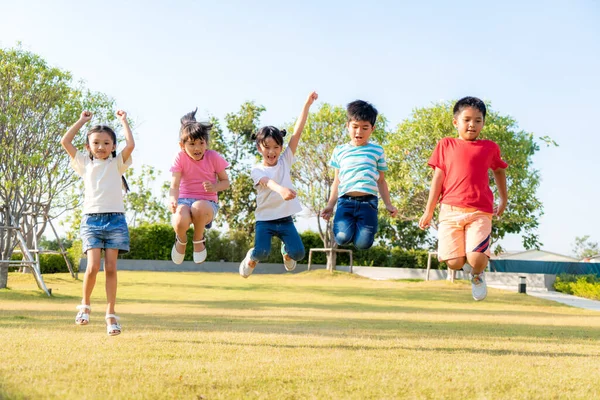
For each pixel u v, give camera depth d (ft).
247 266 17.95
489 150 16.20
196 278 74.79
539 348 16.46
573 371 12.13
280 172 17.84
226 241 103.09
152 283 62.54
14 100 49.62
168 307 35.09
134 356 12.80
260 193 17.75
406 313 34.78
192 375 10.69
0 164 49.26
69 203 58.49
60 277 65.36
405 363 12.60
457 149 16.29
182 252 17.79
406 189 76.69
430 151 74.13
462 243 16.08
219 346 14.82
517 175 72.18
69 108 50.57
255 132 17.97
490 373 11.54
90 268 15.38
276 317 28.43
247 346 14.99
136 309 32.86
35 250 49.29
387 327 23.15
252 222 109.50
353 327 22.61
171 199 16.66
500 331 22.56
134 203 108.78
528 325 26.86
